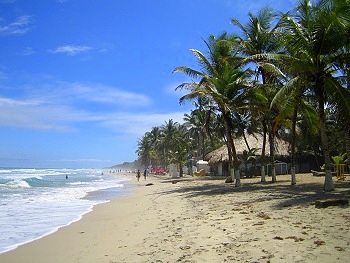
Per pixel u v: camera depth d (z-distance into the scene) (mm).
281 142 39688
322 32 13422
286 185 19938
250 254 6000
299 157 40531
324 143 14797
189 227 9352
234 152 22094
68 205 18672
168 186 31594
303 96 17656
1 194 26500
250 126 35031
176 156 58438
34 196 24672
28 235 10539
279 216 9227
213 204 14008
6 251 8594
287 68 15727
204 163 54375
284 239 6695
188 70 22516
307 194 14219
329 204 9922
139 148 117625
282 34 15750
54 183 45500
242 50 23438
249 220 9148
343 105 13531
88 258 7469
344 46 13992
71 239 9797
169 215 12547
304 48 14211
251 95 20688
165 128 82625
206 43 23688
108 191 29906
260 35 22297
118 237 9516
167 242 7867
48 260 7652
